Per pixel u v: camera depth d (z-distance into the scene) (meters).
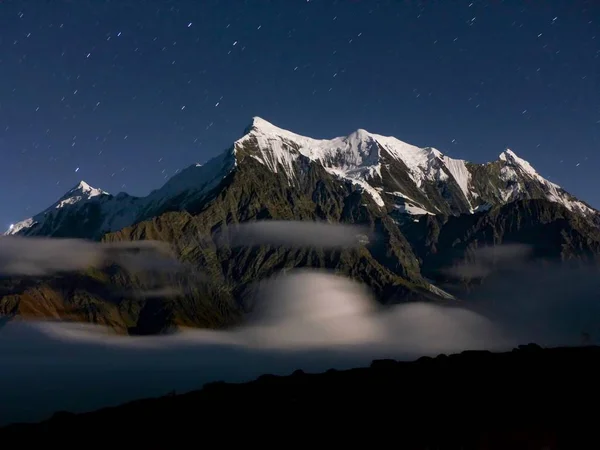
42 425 66.38
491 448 59.31
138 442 61.00
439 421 63.44
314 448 58.94
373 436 60.78
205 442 60.47
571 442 60.28
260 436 61.31
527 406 66.75
